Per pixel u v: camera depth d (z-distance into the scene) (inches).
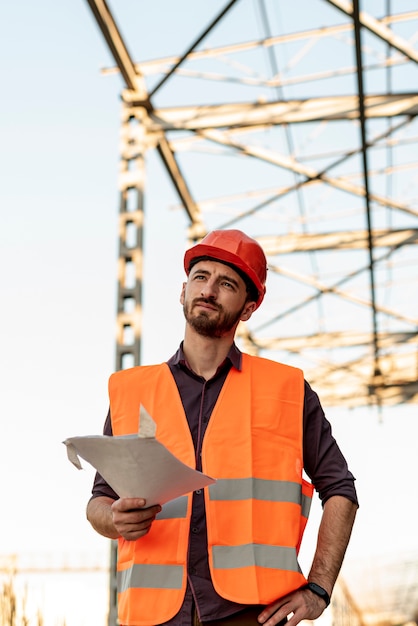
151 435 92.4
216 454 112.6
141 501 99.4
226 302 119.6
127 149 442.6
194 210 652.7
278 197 620.7
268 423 115.7
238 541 108.3
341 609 709.9
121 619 108.3
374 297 695.7
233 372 120.0
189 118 464.4
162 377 120.8
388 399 901.2
